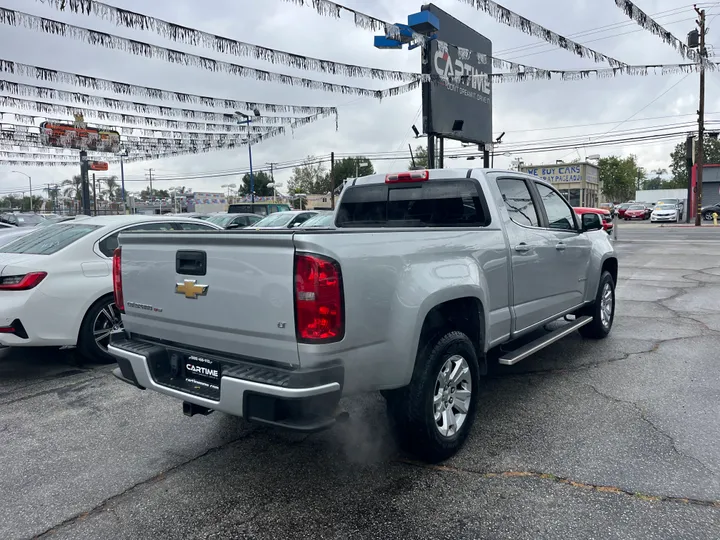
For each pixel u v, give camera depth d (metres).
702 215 40.03
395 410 3.47
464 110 14.06
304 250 2.74
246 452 3.82
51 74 6.20
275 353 2.88
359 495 3.20
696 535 2.72
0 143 11.30
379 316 3.05
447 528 2.85
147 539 2.83
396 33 6.50
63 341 5.61
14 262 5.48
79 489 3.35
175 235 3.28
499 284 4.21
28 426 4.35
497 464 3.53
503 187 4.65
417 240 3.41
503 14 6.50
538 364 5.64
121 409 4.69
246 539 2.80
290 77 7.32
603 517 2.90
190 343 3.34
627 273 12.41
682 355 5.85
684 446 3.69
